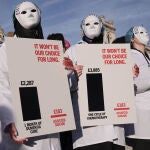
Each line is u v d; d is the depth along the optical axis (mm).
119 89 5441
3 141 4758
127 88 5469
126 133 6703
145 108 6617
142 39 6930
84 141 5785
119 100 5434
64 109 4840
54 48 4863
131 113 5457
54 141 5047
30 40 4707
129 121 5449
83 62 5363
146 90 6648
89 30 6141
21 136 4516
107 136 5746
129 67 5496
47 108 4719
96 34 6160
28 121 4574
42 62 4762
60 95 4832
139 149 6652
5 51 4801
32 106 4617
